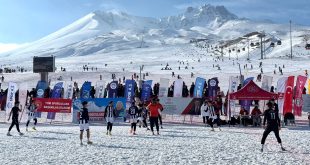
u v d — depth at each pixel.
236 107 42.19
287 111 31.55
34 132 26.47
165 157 15.94
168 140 22.02
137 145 19.86
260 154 16.84
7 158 15.87
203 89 38.62
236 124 31.73
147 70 109.75
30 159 15.60
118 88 40.53
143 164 14.36
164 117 35.44
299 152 17.50
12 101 35.38
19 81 84.31
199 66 117.62
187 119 36.09
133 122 25.27
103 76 89.44
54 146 19.59
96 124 32.88
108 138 23.06
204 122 31.28
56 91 39.09
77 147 19.19
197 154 16.75
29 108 27.48
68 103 35.12
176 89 39.12
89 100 34.78
